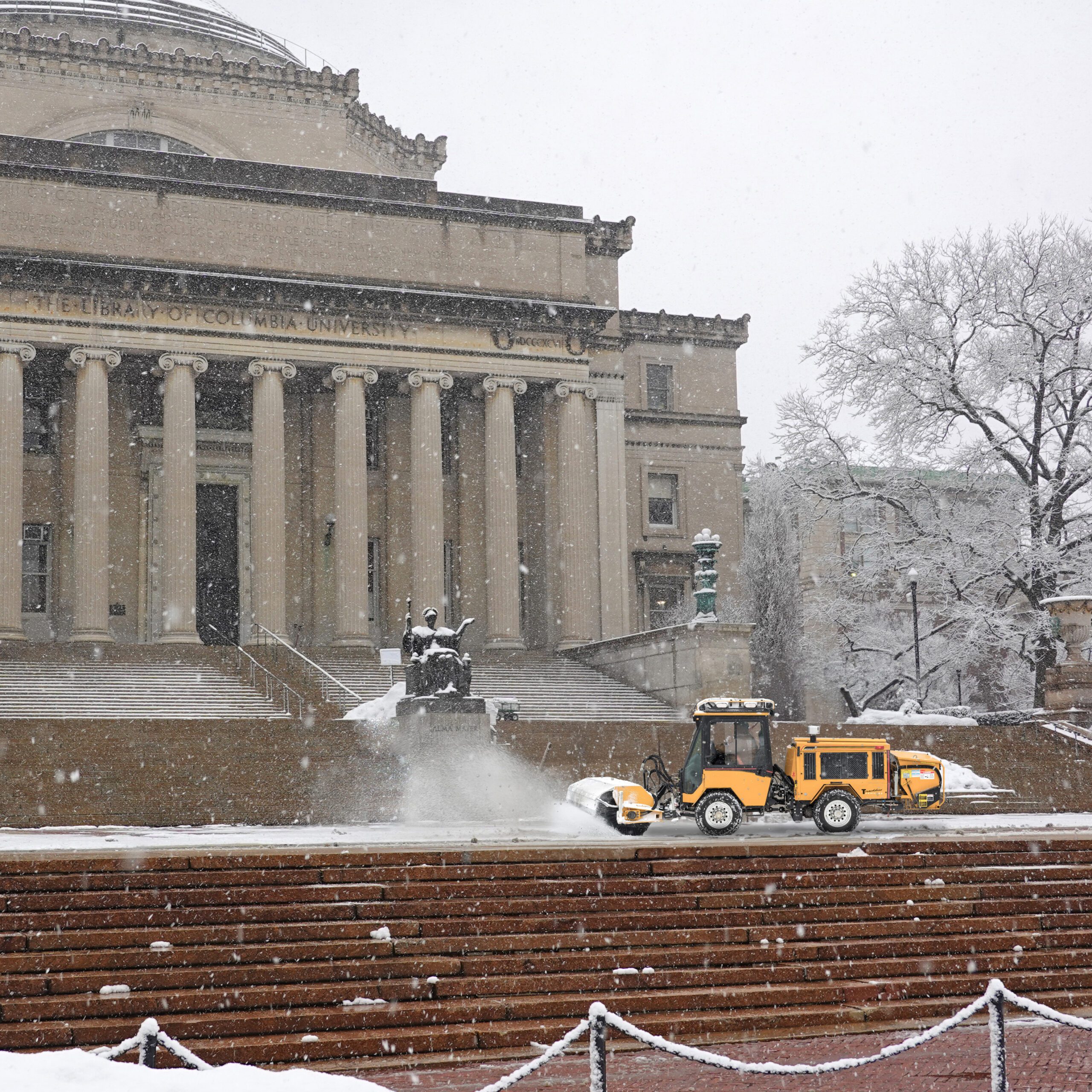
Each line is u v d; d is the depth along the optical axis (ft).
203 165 184.24
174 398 173.06
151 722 113.39
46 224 173.17
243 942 53.98
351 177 191.31
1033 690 194.59
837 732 132.67
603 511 197.47
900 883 65.41
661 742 127.75
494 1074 45.62
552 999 51.55
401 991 51.44
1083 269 177.06
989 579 177.68
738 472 230.27
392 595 197.47
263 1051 46.34
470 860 62.28
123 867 57.36
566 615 188.96
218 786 105.70
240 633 189.88
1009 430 179.42
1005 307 179.83
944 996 56.29
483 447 202.39
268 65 212.84
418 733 110.83
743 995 53.42
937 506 183.93
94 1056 34.96
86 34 206.28
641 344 229.66
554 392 195.52
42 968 50.34
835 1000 54.60
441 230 192.24
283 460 178.29
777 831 85.71
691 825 92.43
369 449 202.39
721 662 153.38
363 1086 33.50
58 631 180.96
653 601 223.51
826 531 227.40
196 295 175.83
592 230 208.44
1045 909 64.44
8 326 167.32
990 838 71.51
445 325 187.73
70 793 101.60
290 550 195.00
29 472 183.62
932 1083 44.01
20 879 55.52
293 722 118.11
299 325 180.86
